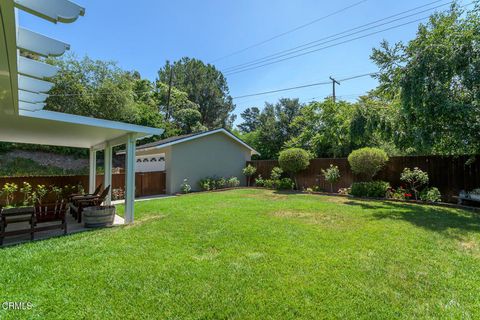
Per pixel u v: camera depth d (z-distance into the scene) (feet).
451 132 26.58
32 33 8.43
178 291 10.04
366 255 13.47
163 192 44.37
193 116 97.50
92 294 9.84
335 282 10.68
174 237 16.83
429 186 32.04
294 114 88.89
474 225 19.22
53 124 19.13
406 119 29.09
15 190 30.94
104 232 18.61
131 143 22.54
